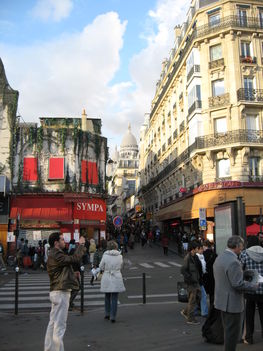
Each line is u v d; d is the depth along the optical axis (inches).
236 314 183.9
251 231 921.5
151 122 2105.1
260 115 1086.4
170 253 1180.5
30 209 1064.8
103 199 1201.4
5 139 1098.7
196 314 330.3
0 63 1123.3
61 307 207.2
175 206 1350.9
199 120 1141.1
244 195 991.6
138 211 2324.1
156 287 523.2
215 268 191.8
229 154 1050.7
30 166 1113.4
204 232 1072.8
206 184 1056.8
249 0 1140.5
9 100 1118.4
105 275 305.4
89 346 236.1
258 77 1110.4
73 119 1311.5
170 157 1605.6
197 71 1171.9
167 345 236.2
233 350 183.5
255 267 233.8
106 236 1222.9
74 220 1087.0
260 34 1129.4
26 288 520.4
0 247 800.3
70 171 1133.1
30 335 265.4
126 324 295.6
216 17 1171.3
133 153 4512.8
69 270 214.5
